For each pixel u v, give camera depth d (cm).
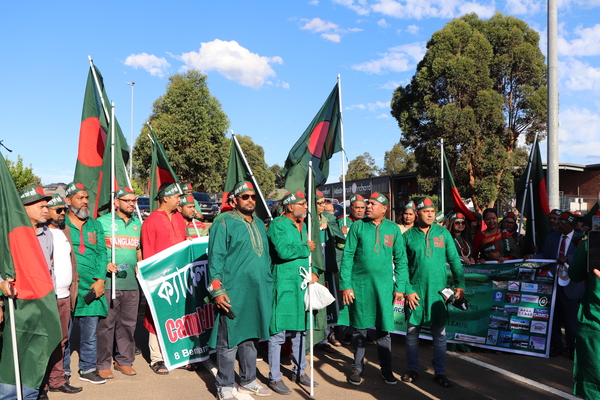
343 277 504
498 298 633
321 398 457
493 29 2584
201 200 2664
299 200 495
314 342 551
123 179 567
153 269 524
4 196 385
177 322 532
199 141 3734
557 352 605
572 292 591
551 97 962
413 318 507
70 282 464
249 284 440
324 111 593
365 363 576
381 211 500
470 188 2536
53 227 464
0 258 378
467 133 2391
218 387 445
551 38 959
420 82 2538
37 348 392
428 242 511
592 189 2794
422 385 495
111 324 511
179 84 3753
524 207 834
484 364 568
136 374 525
